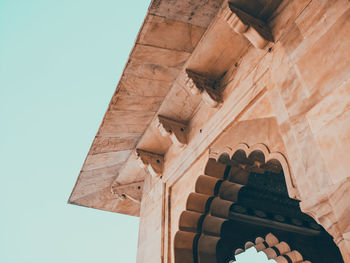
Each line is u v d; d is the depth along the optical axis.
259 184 6.73
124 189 7.23
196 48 4.35
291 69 3.19
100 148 6.03
